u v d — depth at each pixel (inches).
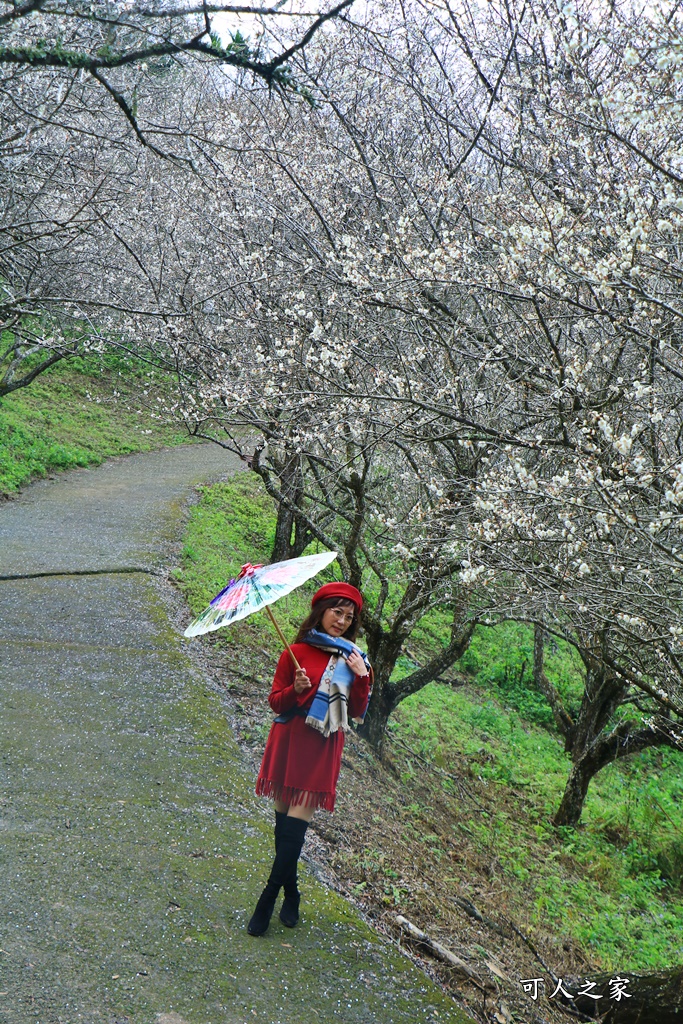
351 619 167.2
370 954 168.9
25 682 291.7
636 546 221.8
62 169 410.9
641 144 212.4
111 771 230.7
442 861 285.1
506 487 219.9
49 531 546.0
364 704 161.2
